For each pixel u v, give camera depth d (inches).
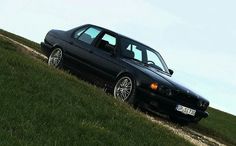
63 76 387.5
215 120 714.2
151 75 417.1
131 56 459.2
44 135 233.1
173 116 426.9
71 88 346.9
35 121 248.5
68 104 298.4
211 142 425.1
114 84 435.8
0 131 219.0
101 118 301.7
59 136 237.8
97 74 456.8
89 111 305.7
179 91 416.2
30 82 315.0
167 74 460.1
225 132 584.7
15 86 296.7
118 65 438.3
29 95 288.7
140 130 304.2
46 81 334.0
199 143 387.9
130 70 424.8
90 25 497.0
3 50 402.6
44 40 530.0
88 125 268.8
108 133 268.5
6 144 205.0
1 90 276.4
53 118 261.4
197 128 489.1
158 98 408.5
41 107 270.1
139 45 478.3
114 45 462.3
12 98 269.9
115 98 392.5
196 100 430.0
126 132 289.1
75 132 251.8
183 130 431.5
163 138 314.5
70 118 272.2
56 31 524.7
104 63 451.8
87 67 467.8
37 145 216.4
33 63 391.2
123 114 329.1
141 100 411.5
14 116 242.7
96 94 365.7
